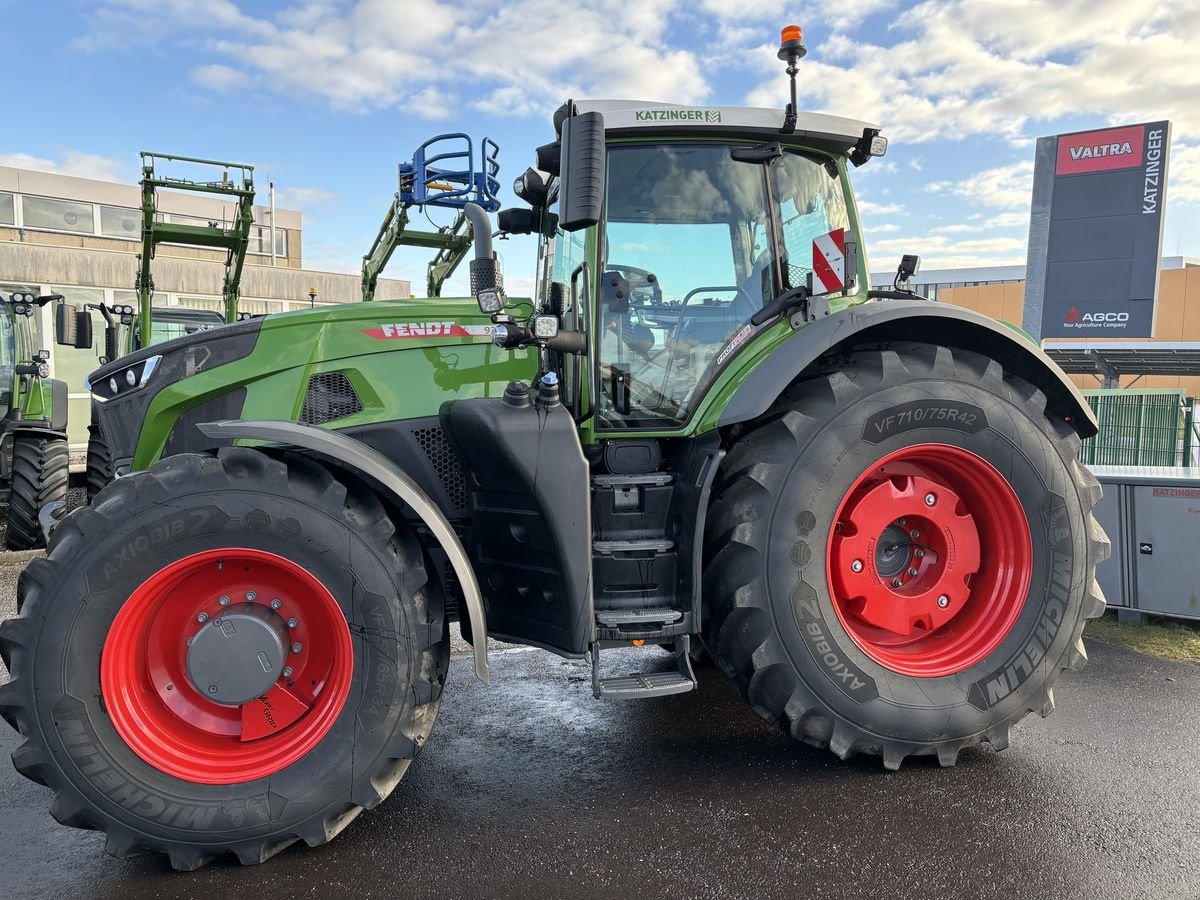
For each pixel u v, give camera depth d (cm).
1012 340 308
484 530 297
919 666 303
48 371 734
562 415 275
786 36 289
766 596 283
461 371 321
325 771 247
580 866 241
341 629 254
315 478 257
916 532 313
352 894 230
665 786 291
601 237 301
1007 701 302
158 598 252
